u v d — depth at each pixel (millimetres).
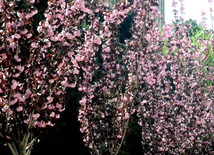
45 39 3588
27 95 3439
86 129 5148
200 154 7176
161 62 6336
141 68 5762
